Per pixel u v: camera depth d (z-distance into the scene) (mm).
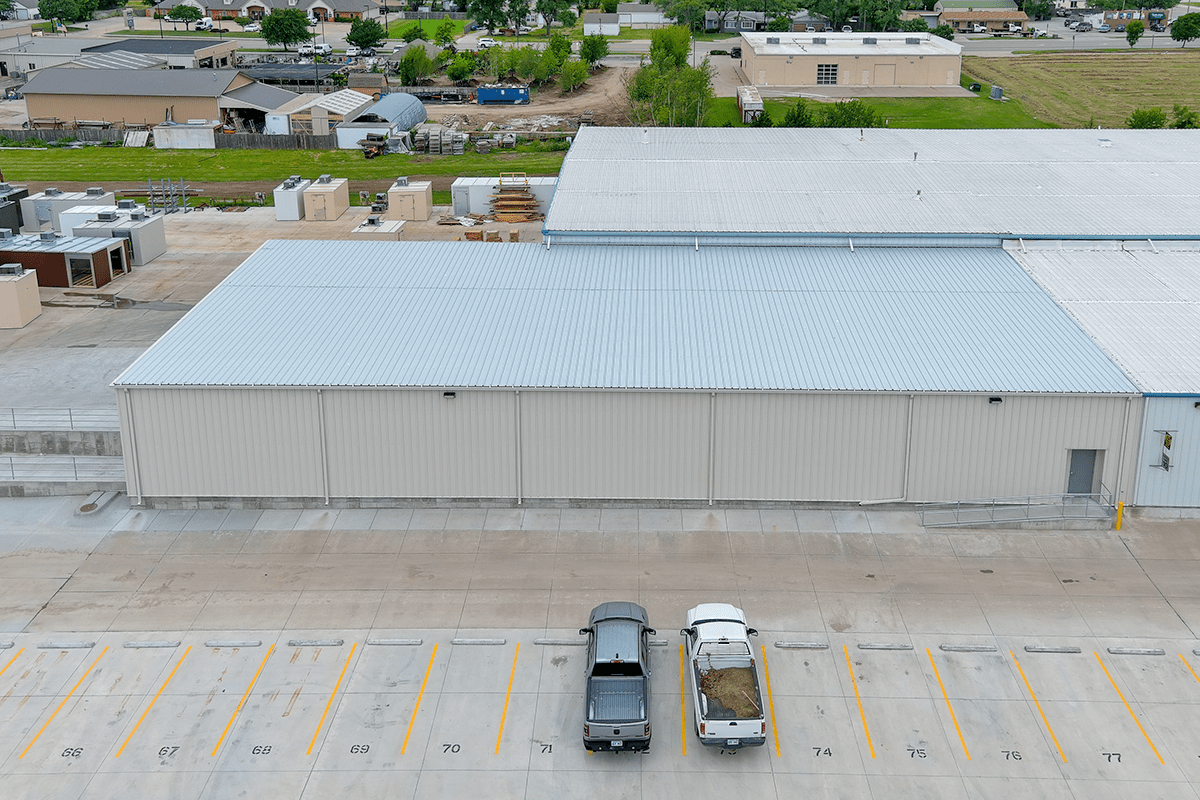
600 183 57406
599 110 124000
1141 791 25297
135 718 28000
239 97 110938
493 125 114812
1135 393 35562
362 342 40188
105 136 108688
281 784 25750
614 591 33312
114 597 33250
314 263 49281
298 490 38188
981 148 65312
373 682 29344
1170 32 184000
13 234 75188
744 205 53906
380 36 165000
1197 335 40188
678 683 29109
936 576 34000
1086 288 44875
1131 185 56750
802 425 36656
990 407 36031
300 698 28719
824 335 40344
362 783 25766
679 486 37812
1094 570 34281
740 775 25891
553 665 29984
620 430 37094
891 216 52031
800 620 31766
